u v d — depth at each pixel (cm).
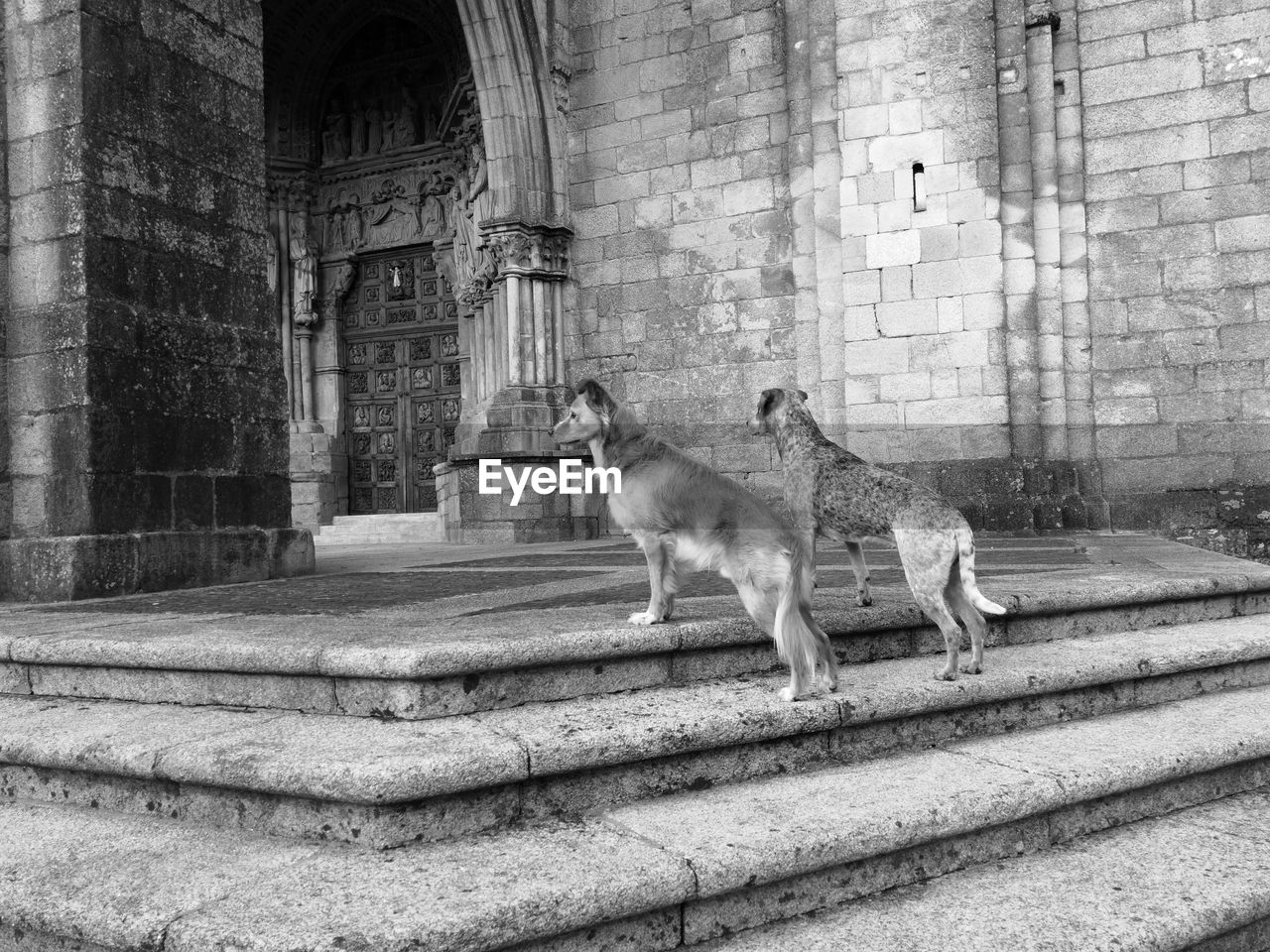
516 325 1473
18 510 690
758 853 267
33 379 686
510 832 285
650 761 318
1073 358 1239
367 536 1759
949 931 264
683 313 1464
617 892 244
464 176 1728
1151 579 582
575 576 728
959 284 1216
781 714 338
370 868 258
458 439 1623
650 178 1485
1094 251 1238
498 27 1443
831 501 427
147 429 708
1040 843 329
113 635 427
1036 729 411
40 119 688
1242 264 1167
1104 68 1234
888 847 289
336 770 272
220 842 287
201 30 777
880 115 1255
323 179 1934
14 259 697
